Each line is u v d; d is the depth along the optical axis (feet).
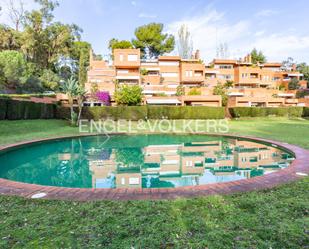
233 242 9.77
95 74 128.57
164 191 16.06
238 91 143.64
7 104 66.23
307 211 12.69
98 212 12.59
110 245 9.53
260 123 91.35
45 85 127.03
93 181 24.81
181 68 142.00
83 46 182.39
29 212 12.63
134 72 130.72
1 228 10.84
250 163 32.73
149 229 10.81
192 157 38.06
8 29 126.93
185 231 10.66
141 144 50.83
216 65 161.27
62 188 16.93
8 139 44.52
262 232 10.53
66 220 11.65
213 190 16.16
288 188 16.61
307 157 27.94
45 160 35.96
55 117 93.56
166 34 171.01
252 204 13.70
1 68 88.33
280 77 177.99
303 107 122.93
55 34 144.15
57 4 138.92
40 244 9.56
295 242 9.75
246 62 168.14
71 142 52.42
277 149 39.06
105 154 40.86
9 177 26.43
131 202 13.99
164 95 123.75
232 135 55.06
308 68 195.93
